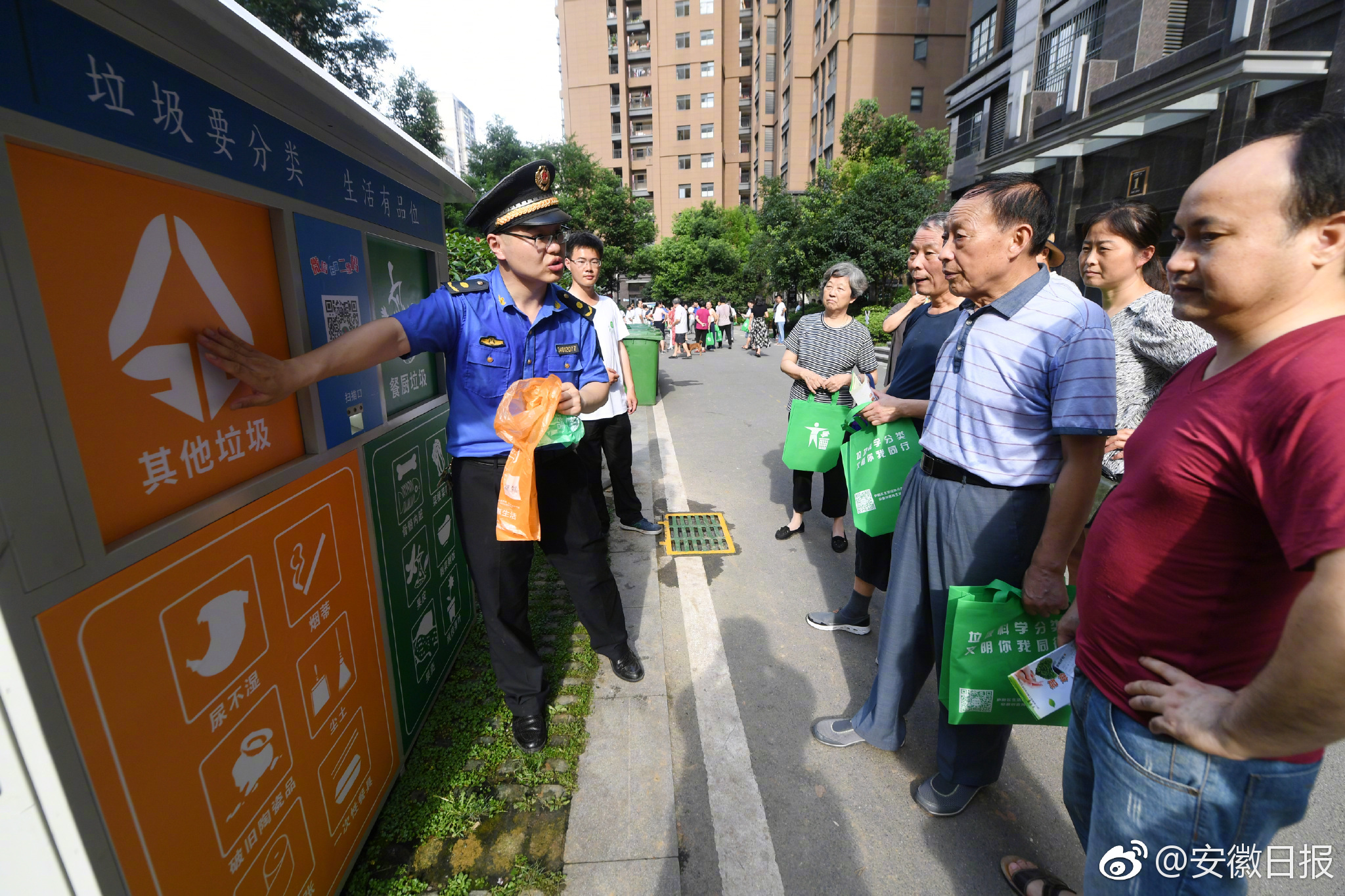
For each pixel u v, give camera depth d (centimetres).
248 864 132
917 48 3575
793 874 186
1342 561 77
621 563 384
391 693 204
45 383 86
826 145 4003
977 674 177
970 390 182
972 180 2016
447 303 183
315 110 155
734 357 1622
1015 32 1661
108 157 96
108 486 99
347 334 157
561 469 227
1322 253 89
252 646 133
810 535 434
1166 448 106
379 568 197
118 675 99
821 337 378
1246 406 93
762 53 5288
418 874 179
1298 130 89
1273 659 85
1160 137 1070
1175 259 103
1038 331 168
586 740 231
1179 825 109
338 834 169
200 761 118
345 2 1495
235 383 131
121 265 102
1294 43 855
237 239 133
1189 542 104
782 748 236
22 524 83
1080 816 142
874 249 1902
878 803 212
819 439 379
